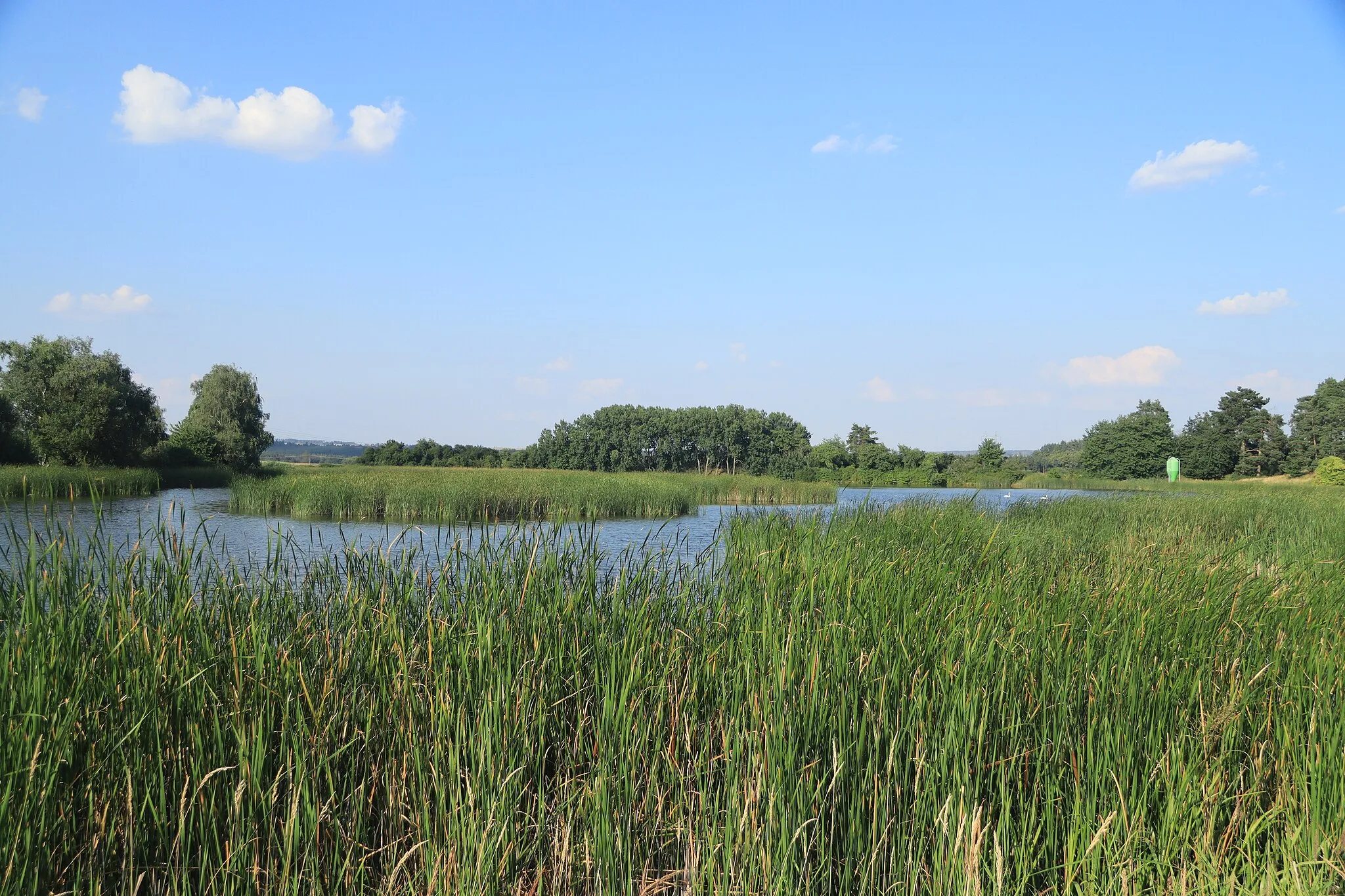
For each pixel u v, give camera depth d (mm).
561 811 3500
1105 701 3875
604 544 10773
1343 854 3344
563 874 3344
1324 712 3906
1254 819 3684
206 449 56812
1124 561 6719
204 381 69312
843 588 4688
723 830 3416
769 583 4758
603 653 4098
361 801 3357
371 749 3611
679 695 4086
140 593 3656
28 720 2816
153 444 54938
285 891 2986
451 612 4348
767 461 93125
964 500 12383
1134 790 3555
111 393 46438
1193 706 4113
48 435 44125
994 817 3520
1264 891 3137
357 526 16547
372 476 33281
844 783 3543
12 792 2688
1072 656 4195
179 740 3244
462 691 3607
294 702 3473
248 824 3076
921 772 3506
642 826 3543
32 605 3031
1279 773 3783
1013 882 3293
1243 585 5633
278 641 3896
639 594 4898
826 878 3357
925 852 3412
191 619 3660
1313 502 19719
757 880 3217
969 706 3594
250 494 23906
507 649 3832
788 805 3318
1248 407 83375
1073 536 11516
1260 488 38094
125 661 3283
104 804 3043
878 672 3904
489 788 3301
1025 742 3727
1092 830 3432
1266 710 4172
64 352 49250
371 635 3975
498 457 96062
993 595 4730
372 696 3715
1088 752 3602
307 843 3100
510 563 4660
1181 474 83000
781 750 3369
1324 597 5512
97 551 3803
